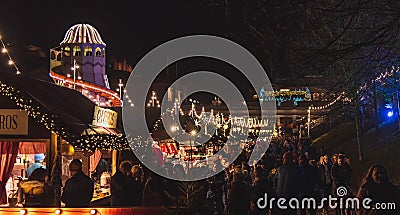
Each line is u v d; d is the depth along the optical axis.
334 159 16.39
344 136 57.03
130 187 12.86
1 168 14.59
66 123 12.40
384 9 12.37
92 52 55.19
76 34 54.53
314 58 12.65
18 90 12.31
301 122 76.88
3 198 14.54
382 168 11.66
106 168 19.75
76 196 11.63
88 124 13.70
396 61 17.83
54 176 12.79
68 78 35.91
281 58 13.21
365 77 21.77
